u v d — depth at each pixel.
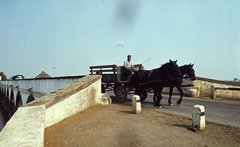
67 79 14.09
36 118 6.07
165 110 10.38
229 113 9.96
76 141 6.12
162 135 6.41
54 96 8.80
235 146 5.50
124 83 12.62
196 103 13.50
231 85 18.95
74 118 8.87
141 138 6.15
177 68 10.30
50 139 6.45
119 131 6.87
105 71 13.27
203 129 6.98
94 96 10.90
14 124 5.51
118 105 11.50
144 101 14.37
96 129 7.20
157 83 10.82
